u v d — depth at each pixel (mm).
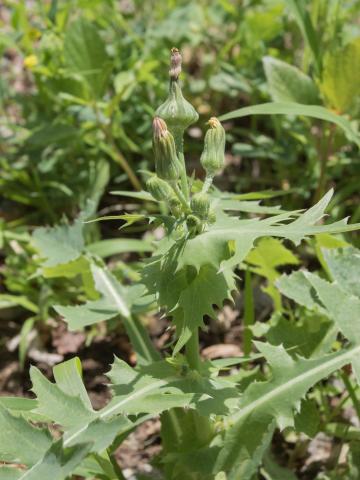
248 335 359
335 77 404
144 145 499
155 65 471
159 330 426
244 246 267
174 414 321
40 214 492
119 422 264
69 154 500
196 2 606
